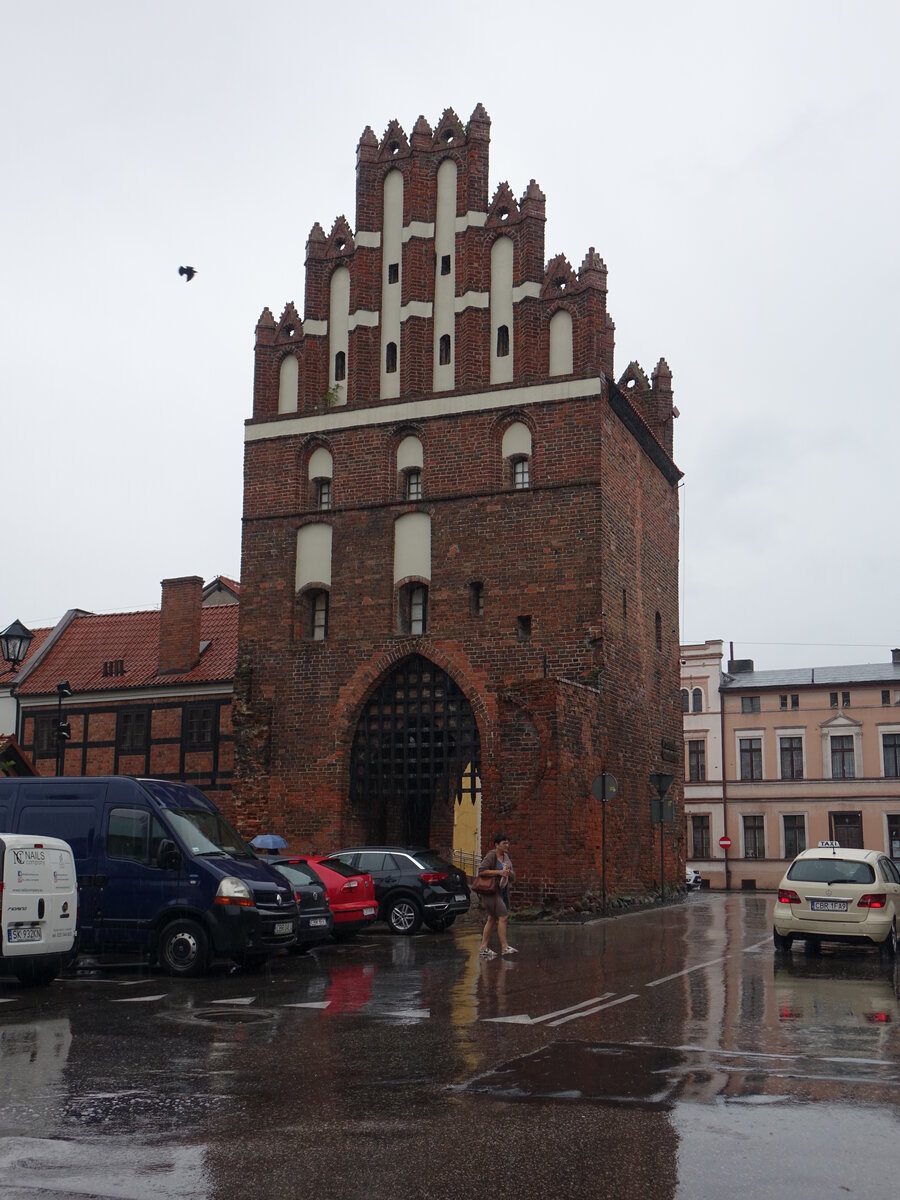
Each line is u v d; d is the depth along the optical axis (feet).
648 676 106.01
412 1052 32.73
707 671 205.26
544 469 95.04
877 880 60.44
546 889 84.33
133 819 54.85
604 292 96.89
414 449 100.32
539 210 99.25
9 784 56.95
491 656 94.02
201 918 52.54
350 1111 25.85
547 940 70.33
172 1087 28.37
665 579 113.29
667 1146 23.07
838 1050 33.32
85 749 123.34
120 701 122.83
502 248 100.27
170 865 53.11
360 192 104.94
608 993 45.52
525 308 97.86
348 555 100.32
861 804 193.06
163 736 120.16
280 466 104.37
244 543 104.42
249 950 52.06
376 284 103.96
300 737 99.25
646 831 103.86
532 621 93.56
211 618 128.26
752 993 45.80
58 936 48.24
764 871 196.75
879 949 60.85
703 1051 33.01
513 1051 32.86
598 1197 20.08
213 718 118.21
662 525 113.19
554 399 95.40
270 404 106.11
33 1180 21.02
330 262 106.42
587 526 93.04
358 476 101.14
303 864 66.39
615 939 71.05
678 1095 27.37
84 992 46.75
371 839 100.73
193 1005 42.63
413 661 97.66
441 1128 24.38
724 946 66.49
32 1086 28.58
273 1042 34.47
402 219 104.01
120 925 53.36
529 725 86.89
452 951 63.52
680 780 116.06
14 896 46.03
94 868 54.34
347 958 59.93
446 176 103.40
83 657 130.52
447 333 100.99
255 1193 20.25
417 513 98.78
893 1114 25.68
